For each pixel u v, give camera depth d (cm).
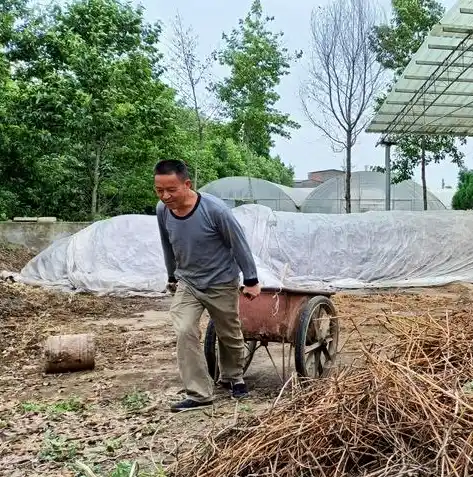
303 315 561
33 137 1978
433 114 2148
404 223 1692
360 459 309
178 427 482
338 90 2388
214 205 522
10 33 1980
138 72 2153
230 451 325
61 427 492
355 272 1627
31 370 711
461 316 463
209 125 2794
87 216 2322
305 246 1638
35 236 1977
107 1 2189
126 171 2386
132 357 766
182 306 537
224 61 2734
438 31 1553
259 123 2738
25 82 2030
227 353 564
